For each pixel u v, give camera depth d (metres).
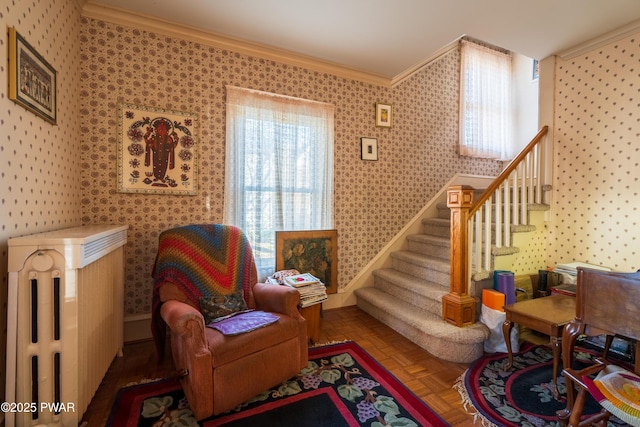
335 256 3.22
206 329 1.80
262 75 2.85
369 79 3.39
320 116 3.11
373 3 2.22
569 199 2.98
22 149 1.45
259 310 2.16
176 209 2.56
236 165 2.72
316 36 2.66
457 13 2.36
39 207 1.63
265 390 1.80
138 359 2.22
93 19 2.28
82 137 2.25
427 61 3.79
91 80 2.27
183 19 2.42
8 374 1.28
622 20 2.46
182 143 2.55
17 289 1.29
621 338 2.12
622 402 1.16
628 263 2.57
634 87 2.53
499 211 2.72
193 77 2.58
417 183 3.78
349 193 3.33
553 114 3.10
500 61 4.34
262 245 2.85
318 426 1.55
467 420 1.60
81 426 1.54
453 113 4.02
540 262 3.11
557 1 2.22
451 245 2.45
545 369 2.11
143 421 1.58
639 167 2.51
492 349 2.37
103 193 2.32
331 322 2.96
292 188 2.98
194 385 1.52
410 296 2.92
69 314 1.38
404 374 2.05
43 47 1.65
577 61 2.91
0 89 1.27
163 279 2.00
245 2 2.22
